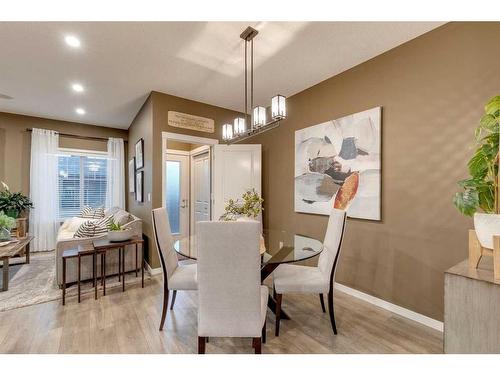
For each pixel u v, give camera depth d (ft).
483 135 6.34
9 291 9.66
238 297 5.18
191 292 9.68
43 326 7.20
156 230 7.27
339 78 10.08
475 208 4.85
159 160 12.00
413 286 7.78
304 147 11.46
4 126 15.49
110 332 6.92
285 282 7.00
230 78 10.60
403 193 8.03
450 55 7.02
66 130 17.35
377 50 8.49
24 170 16.05
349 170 9.53
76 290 9.78
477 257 4.31
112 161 18.88
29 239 12.44
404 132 8.01
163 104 12.16
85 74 10.30
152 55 8.86
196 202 19.36
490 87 6.36
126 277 11.36
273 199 13.38
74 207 17.83
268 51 8.59
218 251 5.06
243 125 9.07
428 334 6.96
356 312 8.23
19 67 9.73
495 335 3.74
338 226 7.14
